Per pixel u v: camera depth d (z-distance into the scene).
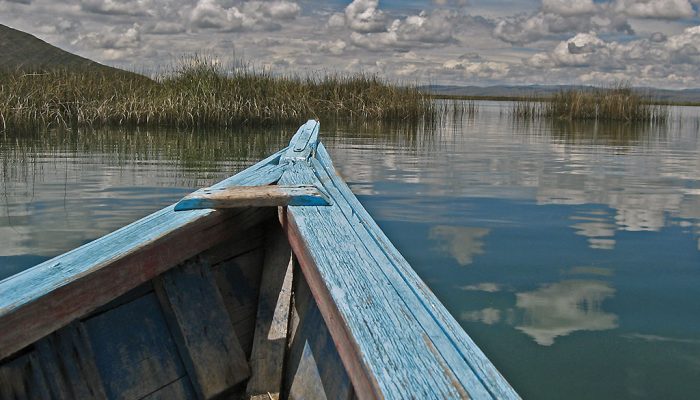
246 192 2.22
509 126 18.59
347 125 16.28
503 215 5.70
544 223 5.39
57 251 4.28
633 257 4.41
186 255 2.01
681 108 44.06
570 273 3.99
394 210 5.85
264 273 2.36
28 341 1.60
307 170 3.11
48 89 13.33
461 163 9.31
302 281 2.26
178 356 2.04
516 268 4.12
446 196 6.56
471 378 1.16
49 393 1.71
